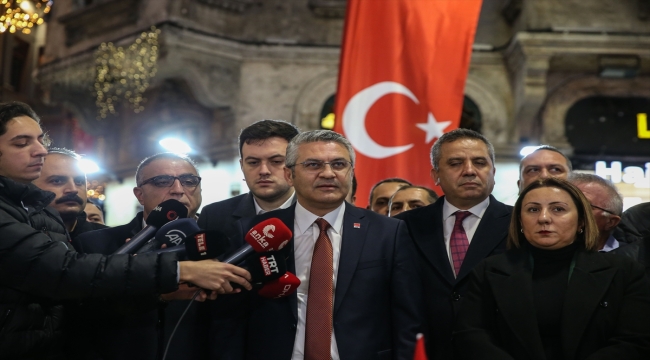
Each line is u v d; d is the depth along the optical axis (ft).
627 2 36.47
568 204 9.59
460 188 10.85
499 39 39.50
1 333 8.69
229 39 38.60
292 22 39.99
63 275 8.70
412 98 15.71
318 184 9.80
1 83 51.72
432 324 10.40
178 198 11.33
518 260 9.73
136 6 38.40
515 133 38.55
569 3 36.55
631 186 37.96
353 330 9.41
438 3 15.87
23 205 9.41
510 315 9.30
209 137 41.27
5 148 9.38
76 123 51.29
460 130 11.23
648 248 10.89
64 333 10.05
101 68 39.11
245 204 11.62
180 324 10.34
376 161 15.62
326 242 9.84
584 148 38.37
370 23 15.99
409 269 9.95
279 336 9.53
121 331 10.41
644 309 9.07
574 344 8.91
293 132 11.57
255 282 9.22
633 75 36.70
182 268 8.93
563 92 38.22
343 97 15.89
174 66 37.99
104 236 11.21
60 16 42.52
